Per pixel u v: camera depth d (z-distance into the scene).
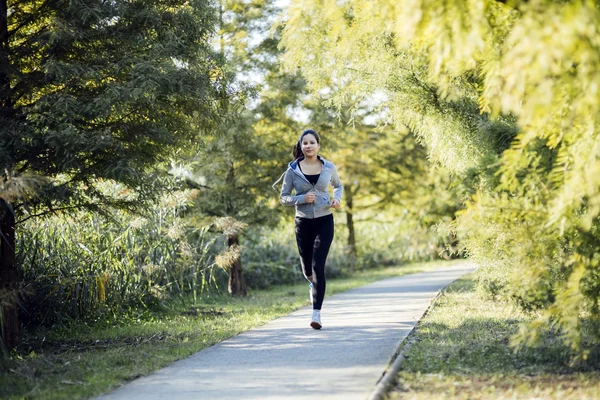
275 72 13.62
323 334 6.84
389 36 8.20
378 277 18.14
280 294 14.58
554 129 4.88
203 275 11.03
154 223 10.40
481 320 7.47
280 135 14.30
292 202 7.21
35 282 8.36
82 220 8.84
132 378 5.16
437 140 8.91
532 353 5.42
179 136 7.66
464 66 4.69
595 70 3.62
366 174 23.45
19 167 7.08
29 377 5.27
